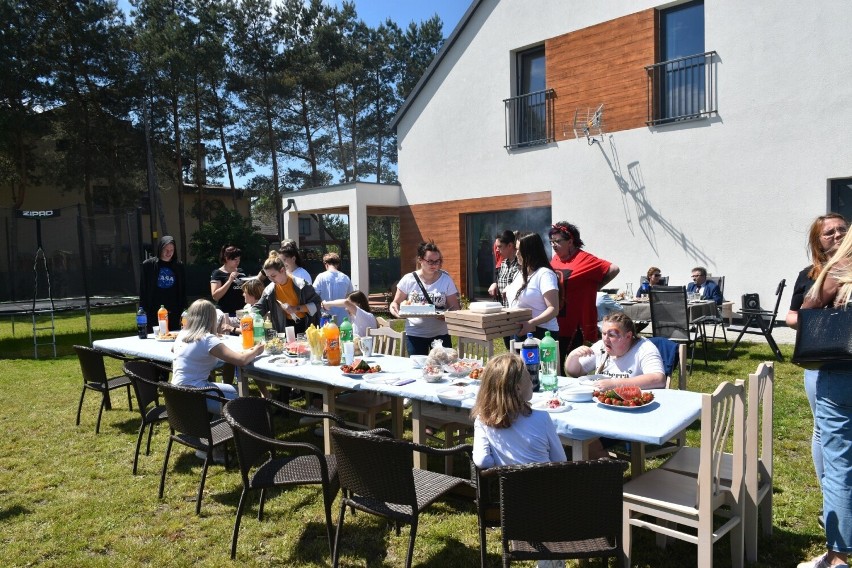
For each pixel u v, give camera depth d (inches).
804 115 339.3
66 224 602.9
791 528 131.3
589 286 197.8
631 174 413.7
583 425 111.7
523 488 93.4
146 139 882.8
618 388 126.1
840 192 336.2
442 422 156.3
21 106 812.6
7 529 142.6
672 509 107.0
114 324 558.9
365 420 196.9
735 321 370.3
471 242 526.9
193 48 913.5
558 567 105.9
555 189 457.1
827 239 120.2
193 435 151.4
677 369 165.6
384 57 1261.1
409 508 114.0
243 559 127.9
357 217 557.6
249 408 141.5
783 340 351.9
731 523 111.3
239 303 288.8
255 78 1021.8
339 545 119.9
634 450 133.0
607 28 421.1
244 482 129.2
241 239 871.7
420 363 171.8
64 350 415.2
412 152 558.6
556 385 137.7
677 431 110.0
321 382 169.8
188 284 837.2
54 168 860.0
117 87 882.8
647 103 402.0
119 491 163.5
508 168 486.9
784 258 350.9
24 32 804.6
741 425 110.7
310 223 1280.8
